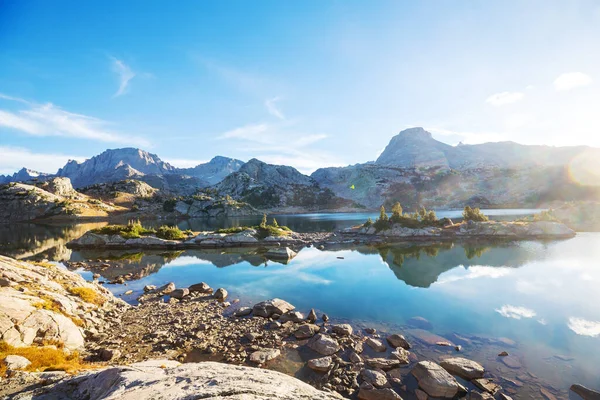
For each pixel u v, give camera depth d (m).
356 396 14.32
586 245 59.66
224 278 39.72
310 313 24.64
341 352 18.56
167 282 38.09
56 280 27.30
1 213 191.75
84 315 22.42
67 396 9.59
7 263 25.77
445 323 23.25
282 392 8.59
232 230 77.50
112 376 10.09
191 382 8.84
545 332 21.30
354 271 42.78
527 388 14.62
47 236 100.94
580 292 30.52
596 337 20.33
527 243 64.25
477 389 14.68
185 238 72.81
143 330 22.00
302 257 55.62
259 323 23.36
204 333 21.36
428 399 13.94
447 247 62.16
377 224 82.38
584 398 13.82
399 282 36.16
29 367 13.50
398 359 17.30
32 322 17.33
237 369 10.98
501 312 25.44
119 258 56.75
